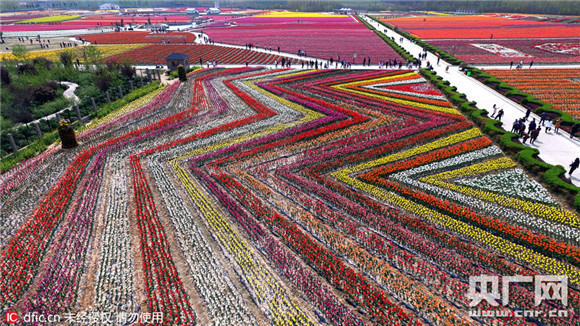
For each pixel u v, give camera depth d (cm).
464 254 1585
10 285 1483
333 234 1766
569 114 3281
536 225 1753
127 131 3362
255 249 1702
